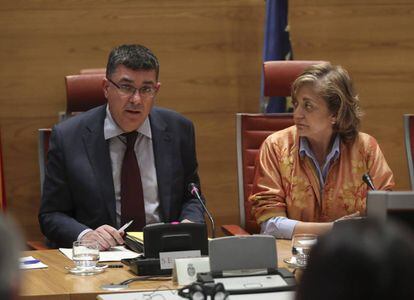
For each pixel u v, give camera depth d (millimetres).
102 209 6195
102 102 7039
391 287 1650
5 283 1612
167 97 9578
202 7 9555
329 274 1682
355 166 6422
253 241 4176
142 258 4879
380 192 3191
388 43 9938
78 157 6262
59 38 9320
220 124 9688
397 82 9984
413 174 7598
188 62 9578
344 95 6285
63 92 9367
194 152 6738
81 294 4297
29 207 9367
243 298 3885
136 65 6117
